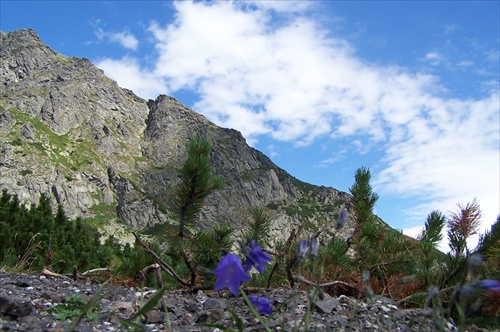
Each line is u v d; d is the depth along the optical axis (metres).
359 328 4.82
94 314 4.68
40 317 4.45
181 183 7.48
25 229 14.70
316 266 7.13
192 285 7.43
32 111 191.00
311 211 185.00
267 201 185.00
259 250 2.79
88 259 13.20
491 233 6.84
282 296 6.14
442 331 2.69
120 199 173.12
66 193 163.25
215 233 7.75
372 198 8.66
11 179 156.00
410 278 3.00
